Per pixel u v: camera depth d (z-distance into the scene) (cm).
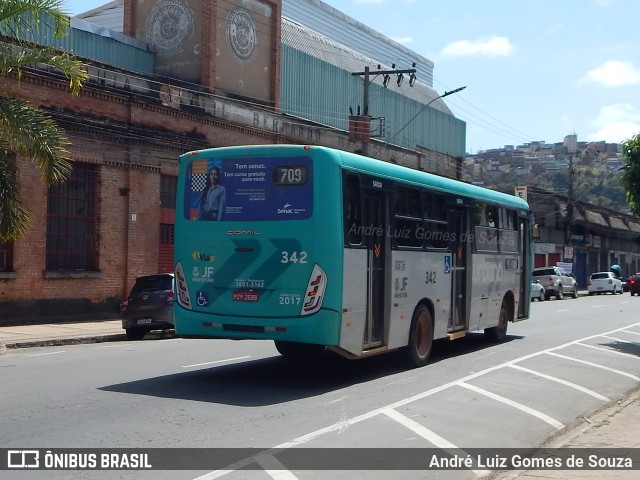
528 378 1342
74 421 925
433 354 1639
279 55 3366
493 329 1853
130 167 2562
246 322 1170
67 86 2316
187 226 1231
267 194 1175
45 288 2319
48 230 2348
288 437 864
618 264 7725
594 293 5722
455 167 5116
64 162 1750
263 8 3284
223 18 3066
